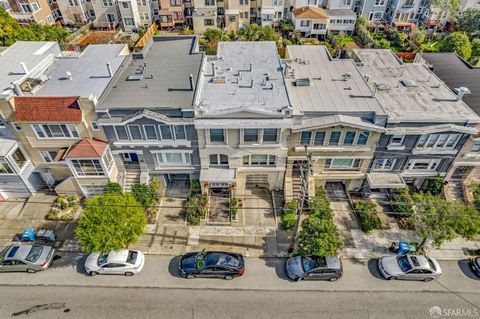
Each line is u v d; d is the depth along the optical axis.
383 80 34.31
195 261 26.89
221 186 32.81
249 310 24.84
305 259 27.33
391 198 32.72
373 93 30.41
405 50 62.19
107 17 70.50
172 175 35.12
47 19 67.69
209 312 24.67
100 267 26.59
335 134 29.19
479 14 62.81
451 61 39.44
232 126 27.19
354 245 29.72
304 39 65.31
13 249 27.58
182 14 68.62
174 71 33.88
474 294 26.23
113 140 30.12
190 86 31.11
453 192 33.00
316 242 25.86
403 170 32.25
